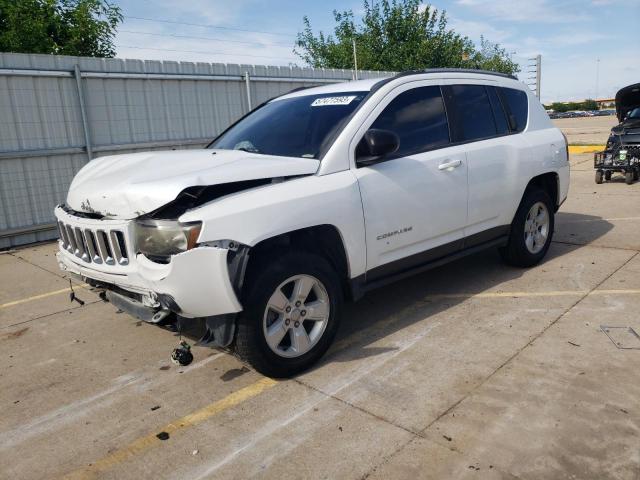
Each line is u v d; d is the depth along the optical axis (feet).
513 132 17.04
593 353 11.76
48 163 29.45
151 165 12.04
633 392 10.14
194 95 35.37
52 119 29.40
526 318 13.93
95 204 11.44
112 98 31.65
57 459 9.52
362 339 13.44
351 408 10.34
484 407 10.00
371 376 11.51
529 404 9.97
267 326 11.20
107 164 13.38
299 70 41.70
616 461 8.33
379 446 9.12
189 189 10.23
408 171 13.39
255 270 10.98
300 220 11.12
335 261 12.53
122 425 10.44
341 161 12.27
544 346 12.26
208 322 10.83
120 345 14.28
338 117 13.07
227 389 11.51
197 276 9.98
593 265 17.97
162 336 14.69
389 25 83.56
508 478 8.14
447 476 8.27
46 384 12.35
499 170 15.93
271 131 14.01
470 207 15.16
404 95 14.03
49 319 16.63
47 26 45.19
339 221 11.84
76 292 19.30
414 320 14.37
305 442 9.39
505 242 17.10
